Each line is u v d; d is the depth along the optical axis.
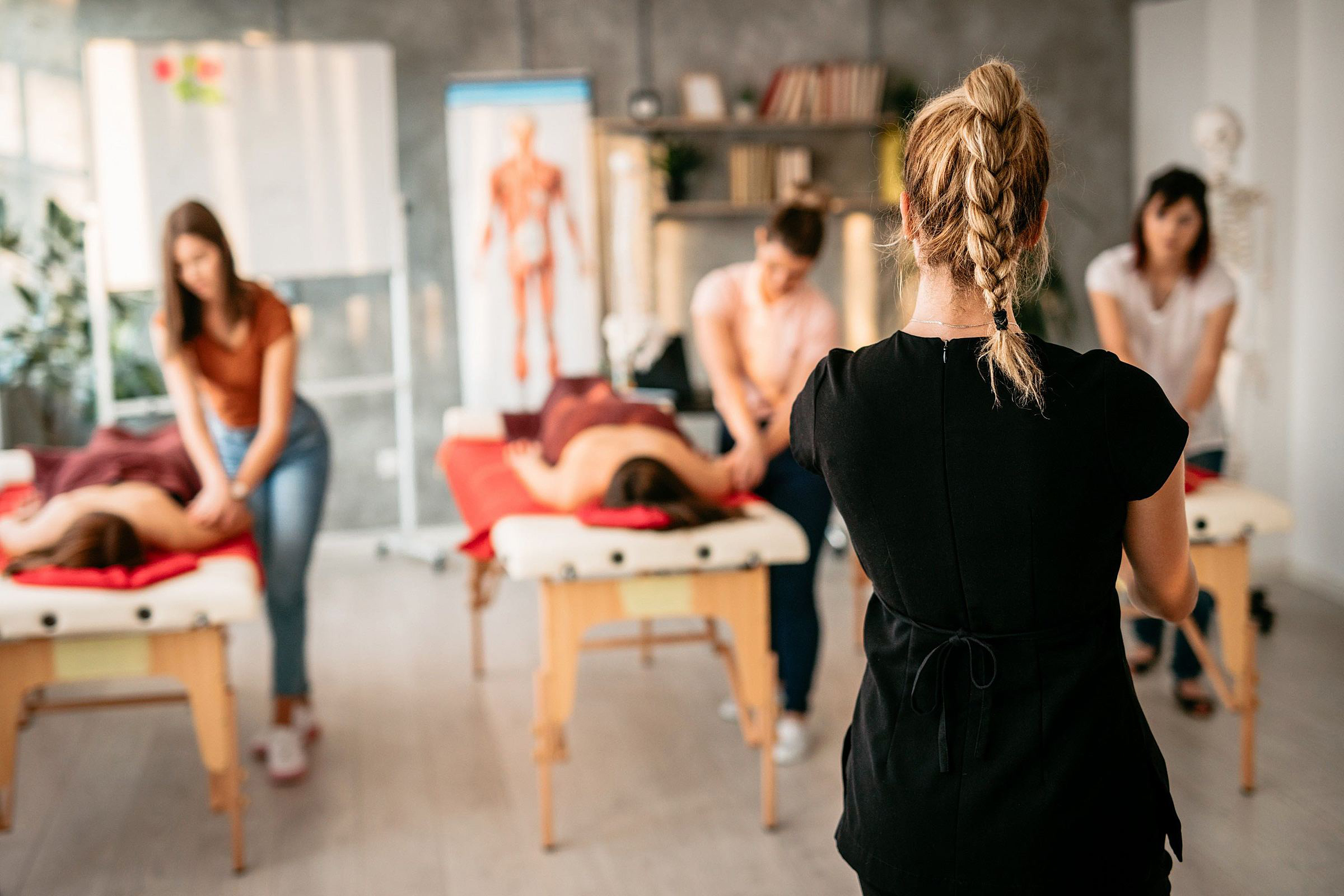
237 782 2.51
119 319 4.99
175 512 2.63
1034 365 1.15
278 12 5.07
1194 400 3.07
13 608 2.30
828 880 2.46
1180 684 3.27
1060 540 1.15
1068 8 5.77
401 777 2.99
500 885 2.46
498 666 3.81
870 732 1.29
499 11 5.28
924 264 1.25
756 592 2.61
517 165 5.27
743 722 2.94
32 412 4.82
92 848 2.65
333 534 5.37
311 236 4.90
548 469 2.84
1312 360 4.46
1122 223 5.95
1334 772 2.89
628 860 2.56
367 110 4.90
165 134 4.71
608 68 5.40
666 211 5.46
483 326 5.35
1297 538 4.58
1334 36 4.29
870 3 5.59
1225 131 4.02
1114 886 1.20
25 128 4.84
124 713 3.48
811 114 5.46
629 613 2.57
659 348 4.71
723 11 5.48
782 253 2.86
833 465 1.24
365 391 5.33
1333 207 4.33
